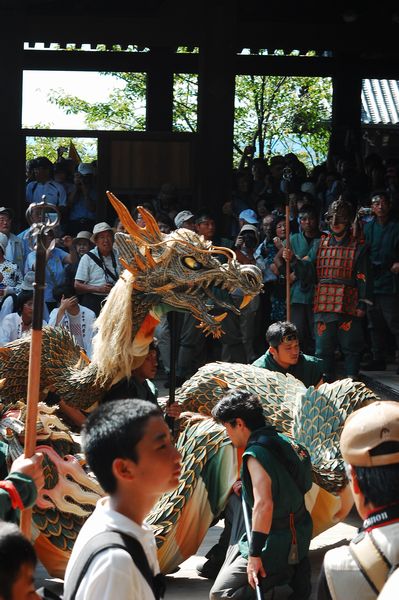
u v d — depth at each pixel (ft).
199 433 20.54
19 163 52.29
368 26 61.77
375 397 22.22
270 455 17.43
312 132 112.16
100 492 19.61
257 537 17.08
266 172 56.54
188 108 113.91
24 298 30.73
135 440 10.00
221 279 20.22
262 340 44.73
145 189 52.21
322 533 23.84
